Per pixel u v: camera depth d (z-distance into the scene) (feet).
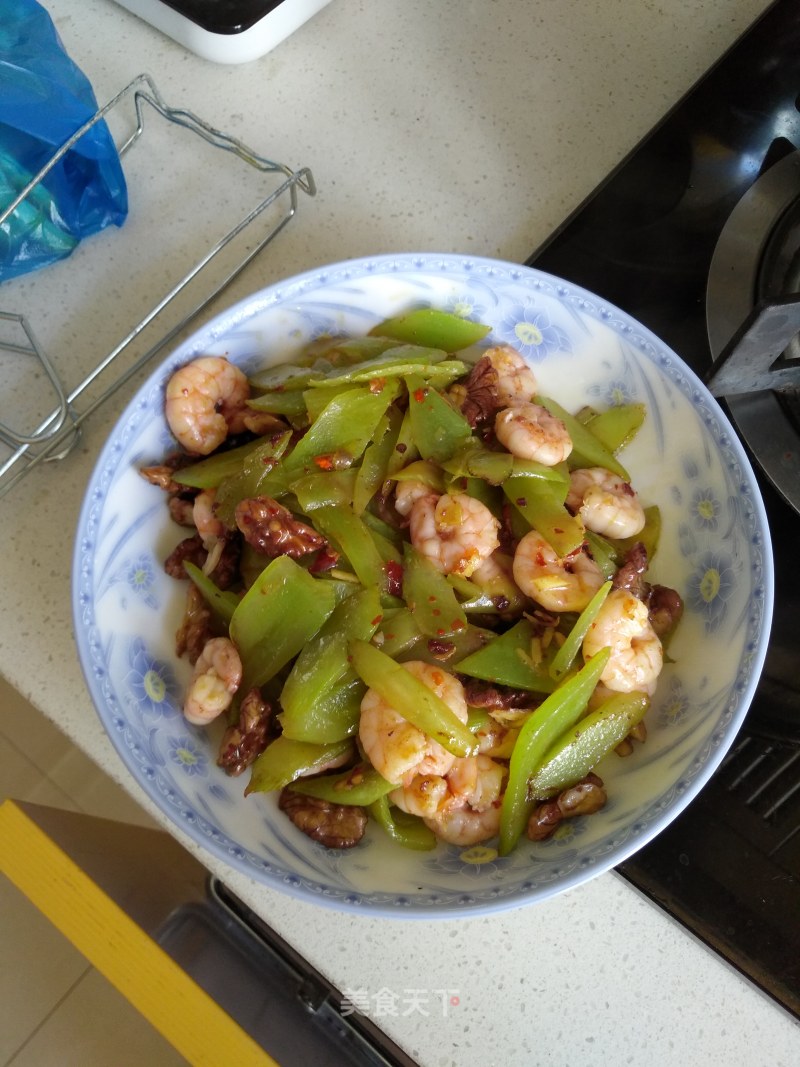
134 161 1.50
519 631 1.15
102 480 1.13
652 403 1.25
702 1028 1.14
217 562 1.18
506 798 1.09
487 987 1.15
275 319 1.22
